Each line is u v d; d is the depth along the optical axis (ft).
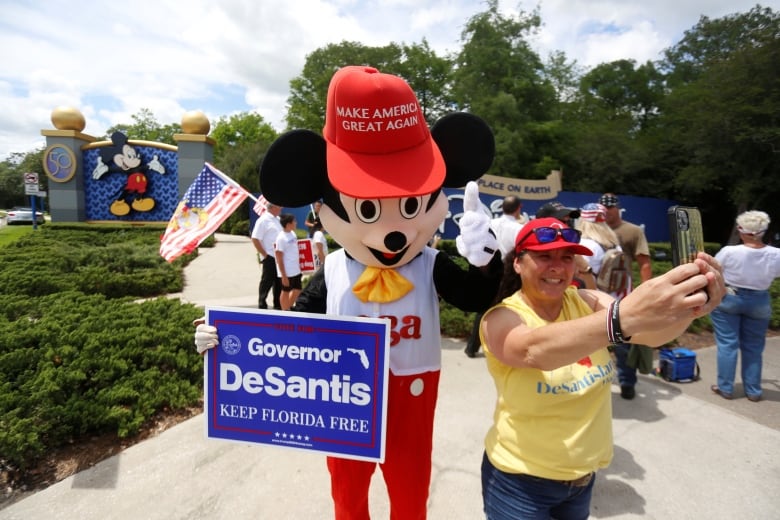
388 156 6.29
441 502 8.86
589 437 5.42
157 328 15.26
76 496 8.79
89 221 60.75
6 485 9.14
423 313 6.73
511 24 78.18
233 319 6.20
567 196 49.73
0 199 219.82
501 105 70.85
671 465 10.26
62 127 58.39
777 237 58.49
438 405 12.84
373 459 6.07
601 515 8.63
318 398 6.12
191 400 12.30
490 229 6.48
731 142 55.36
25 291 23.13
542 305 5.81
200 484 9.22
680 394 14.12
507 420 5.75
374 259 6.68
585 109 91.30
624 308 4.08
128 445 10.59
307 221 22.12
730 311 13.74
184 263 37.09
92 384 12.04
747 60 55.01
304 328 6.03
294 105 112.47
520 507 5.65
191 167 58.90
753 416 12.85
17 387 11.18
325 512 8.50
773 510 8.88
